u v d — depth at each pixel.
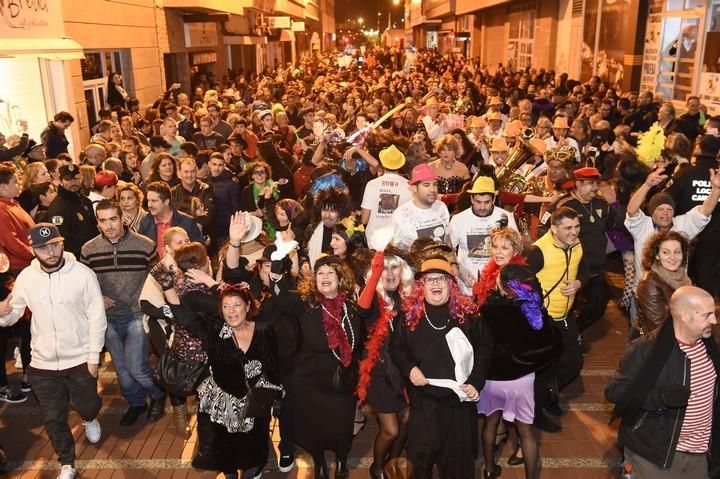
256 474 4.98
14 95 12.33
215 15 25.38
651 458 4.03
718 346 3.91
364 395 4.56
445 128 11.62
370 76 29.61
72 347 5.06
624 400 4.01
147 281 5.41
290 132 12.40
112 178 7.40
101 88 17.09
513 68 33.81
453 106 16.52
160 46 21.27
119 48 17.80
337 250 5.34
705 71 14.57
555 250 5.33
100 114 13.66
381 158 6.89
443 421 4.39
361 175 8.53
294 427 4.89
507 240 4.88
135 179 9.50
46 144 10.35
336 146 9.34
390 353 4.50
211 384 4.54
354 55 43.25
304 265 5.36
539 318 4.49
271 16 40.56
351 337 4.67
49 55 12.45
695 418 3.92
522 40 32.03
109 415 6.16
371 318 4.73
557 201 6.68
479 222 5.93
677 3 15.85
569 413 6.02
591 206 6.54
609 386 4.10
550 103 16.06
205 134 11.69
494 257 4.93
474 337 4.44
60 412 5.07
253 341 4.50
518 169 8.66
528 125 12.02
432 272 4.36
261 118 12.34
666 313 4.48
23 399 6.46
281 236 4.70
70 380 5.12
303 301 4.66
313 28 77.38
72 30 14.63
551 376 5.26
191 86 24.91
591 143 11.02
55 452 5.46
